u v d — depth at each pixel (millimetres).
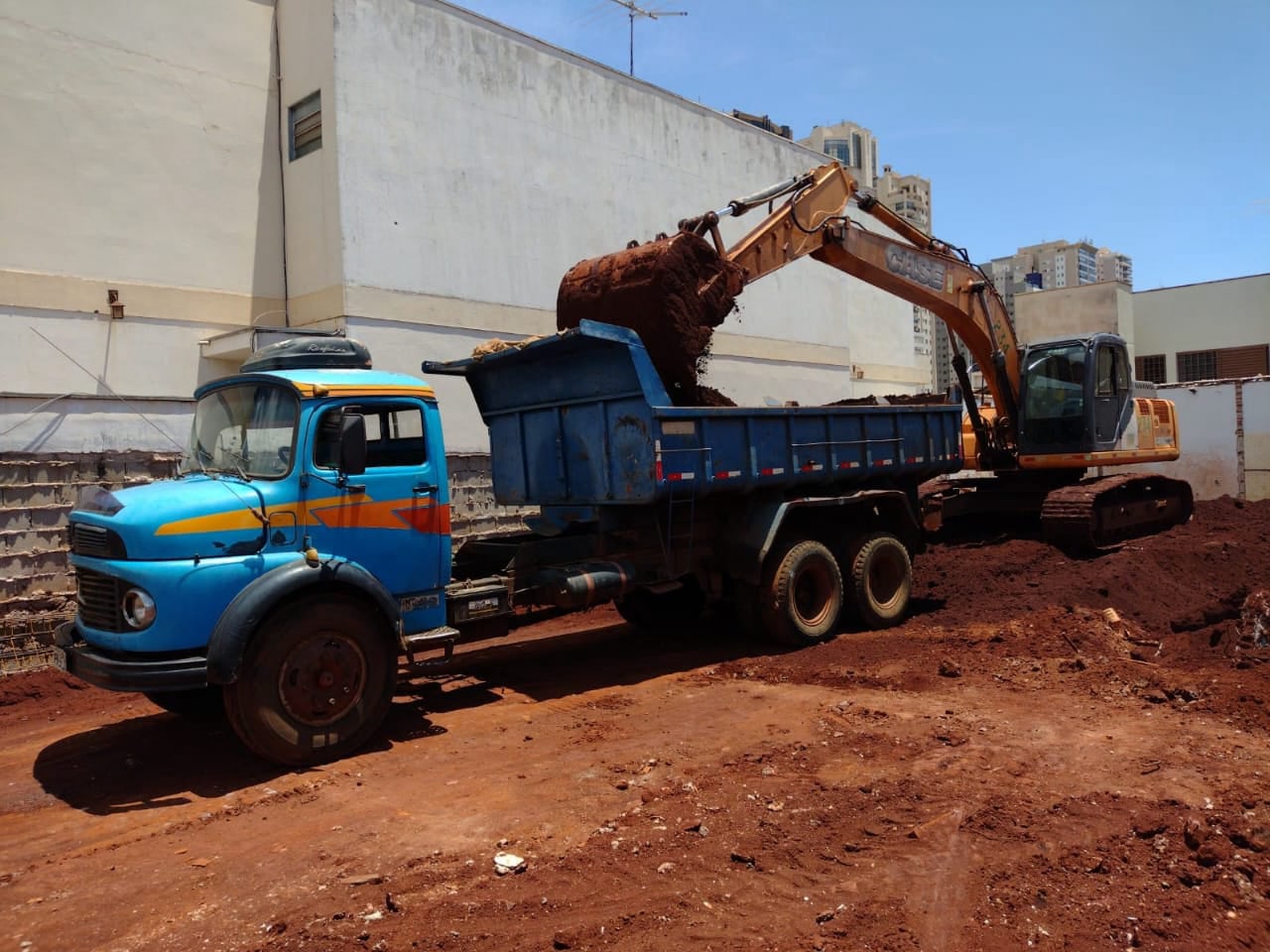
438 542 6930
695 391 8523
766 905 3895
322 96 12766
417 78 13492
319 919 3871
